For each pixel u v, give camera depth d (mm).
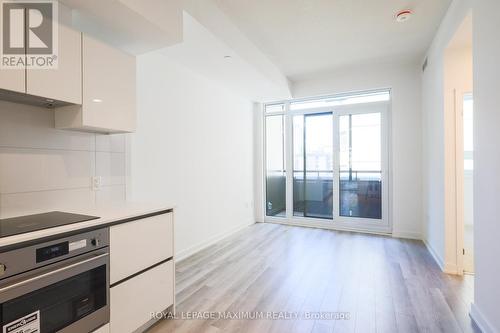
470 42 2600
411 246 3732
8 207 1645
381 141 4395
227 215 4340
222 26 2615
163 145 3039
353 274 2814
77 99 1664
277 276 2773
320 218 4898
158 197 2965
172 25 2012
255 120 5262
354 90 4398
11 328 1194
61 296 1382
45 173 1830
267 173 5340
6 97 1537
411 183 4094
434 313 2084
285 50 3566
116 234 1641
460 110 2785
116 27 1893
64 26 1593
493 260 1712
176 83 3236
